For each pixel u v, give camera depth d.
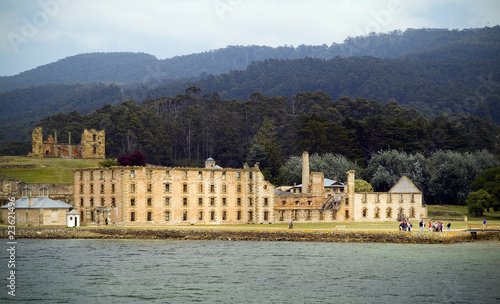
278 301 113.94
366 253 156.75
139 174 194.00
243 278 130.00
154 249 162.50
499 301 116.12
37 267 139.38
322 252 158.25
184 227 189.50
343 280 128.75
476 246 168.50
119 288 122.44
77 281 127.31
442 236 172.62
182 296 117.12
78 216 192.75
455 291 121.62
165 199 198.62
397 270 137.12
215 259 148.25
